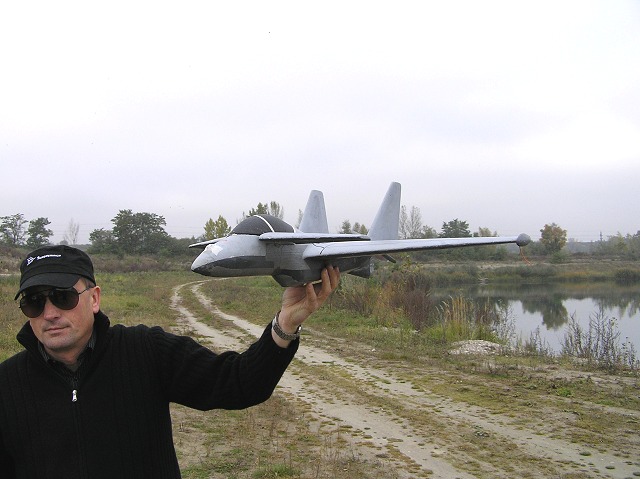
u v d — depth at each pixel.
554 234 60.31
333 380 11.80
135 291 34.31
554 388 10.87
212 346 16.38
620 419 8.80
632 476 6.55
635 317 25.06
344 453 7.29
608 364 12.90
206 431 8.05
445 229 58.50
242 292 35.44
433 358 14.16
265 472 6.41
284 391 10.84
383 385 11.34
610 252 66.50
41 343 2.58
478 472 6.69
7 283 30.42
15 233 65.00
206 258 5.52
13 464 2.60
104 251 64.19
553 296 34.78
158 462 2.65
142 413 2.60
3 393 2.52
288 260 5.84
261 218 6.10
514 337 19.16
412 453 7.36
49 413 2.47
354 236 6.03
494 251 57.97
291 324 2.63
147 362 2.69
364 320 21.16
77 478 2.41
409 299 22.42
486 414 9.19
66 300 2.48
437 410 9.48
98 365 2.58
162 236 66.50
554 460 7.09
